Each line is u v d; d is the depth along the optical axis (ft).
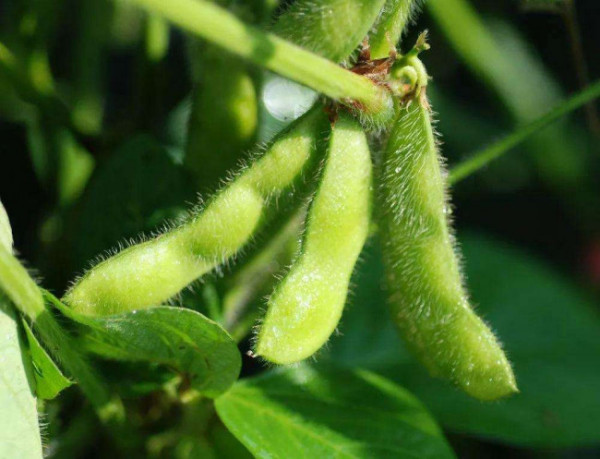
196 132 0.96
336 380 0.95
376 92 0.82
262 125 1.01
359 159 0.83
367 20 0.82
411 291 0.86
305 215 0.87
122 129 1.07
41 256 1.06
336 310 0.83
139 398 0.95
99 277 0.82
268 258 0.96
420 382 1.04
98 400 0.92
